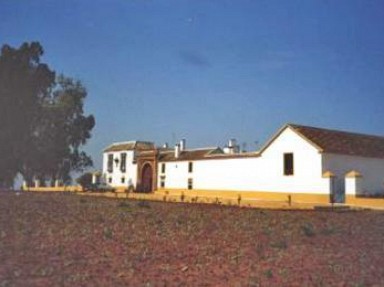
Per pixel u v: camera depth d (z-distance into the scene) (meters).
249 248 15.02
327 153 45.12
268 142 49.81
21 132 57.25
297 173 46.75
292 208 31.34
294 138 47.34
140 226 17.89
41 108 60.97
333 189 44.03
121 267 11.94
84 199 28.28
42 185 64.31
